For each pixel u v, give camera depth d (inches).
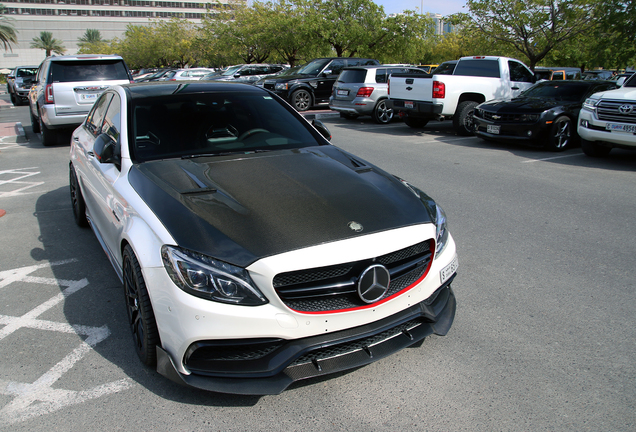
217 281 85.5
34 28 4104.3
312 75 673.0
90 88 393.4
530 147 398.3
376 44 1090.7
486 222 205.6
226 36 1467.8
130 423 90.3
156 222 96.3
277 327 86.6
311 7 1082.7
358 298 92.0
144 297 96.3
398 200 109.2
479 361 108.6
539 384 100.4
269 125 148.4
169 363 90.7
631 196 244.2
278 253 87.2
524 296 139.0
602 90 393.7
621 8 681.0
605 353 111.0
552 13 820.0
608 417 90.7
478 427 88.7
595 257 167.0
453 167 316.5
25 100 911.0
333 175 118.5
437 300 107.4
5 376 104.7
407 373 104.7
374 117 552.7
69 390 99.8
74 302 138.6
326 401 96.1
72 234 195.5
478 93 455.5
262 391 87.3
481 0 870.4
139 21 4377.5
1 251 178.1
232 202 101.5
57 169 323.3
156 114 139.4
